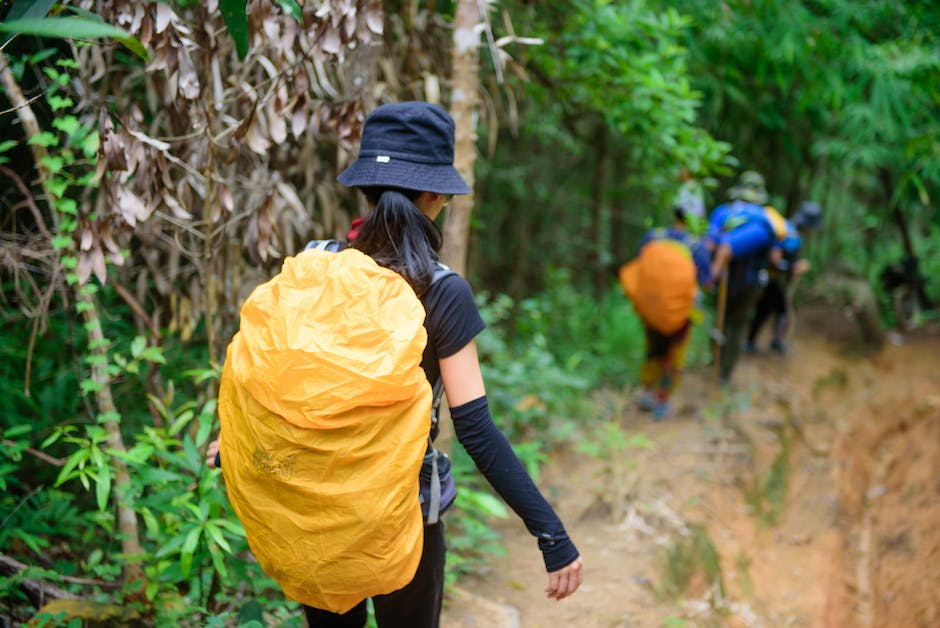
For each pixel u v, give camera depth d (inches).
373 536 59.7
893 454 241.9
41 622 89.5
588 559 147.9
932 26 228.2
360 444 58.6
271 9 88.9
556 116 237.3
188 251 108.2
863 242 420.8
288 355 57.9
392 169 64.7
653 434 213.8
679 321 212.8
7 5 81.6
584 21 177.6
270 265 117.2
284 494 59.8
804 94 243.1
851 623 165.6
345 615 76.0
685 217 215.0
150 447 91.5
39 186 120.3
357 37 90.7
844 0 217.6
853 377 282.7
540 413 192.4
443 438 125.3
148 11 83.5
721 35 222.1
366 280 60.4
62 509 112.7
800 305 341.1
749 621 150.7
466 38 114.2
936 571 173.2
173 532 96.1
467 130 116.3
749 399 243.1
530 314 239.8
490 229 302.2
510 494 65.5
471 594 128.3
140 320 119.6
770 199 371.6
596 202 294.7
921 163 251.8
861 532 201.3
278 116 90.3
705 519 173.6
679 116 182.2
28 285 116.2
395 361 58.4
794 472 211.5
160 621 93.5
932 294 372.5
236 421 61.4
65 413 130.2
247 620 88.7
